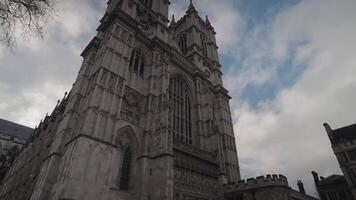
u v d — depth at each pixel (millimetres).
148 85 40156
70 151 25094
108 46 35281
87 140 25328
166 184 27875
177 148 34750
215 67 67125
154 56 43938
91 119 27219
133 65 40000
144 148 32219
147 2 55312
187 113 47594
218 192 37938
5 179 67125
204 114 49812
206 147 44844
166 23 55125
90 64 39875
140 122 35156
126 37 39500
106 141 27047
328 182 60406
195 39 65125
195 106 50062
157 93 39250
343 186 56906
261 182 34312
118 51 36312
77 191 21984
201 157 38469
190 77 53406
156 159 31156
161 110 36219
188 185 33125
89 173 23750
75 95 35000
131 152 31984
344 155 56031
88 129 26328
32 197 26875
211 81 61938
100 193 23656
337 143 58719
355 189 51312
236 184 37188
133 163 30938
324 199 59312
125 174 29625
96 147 25719
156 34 48938
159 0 57844
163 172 29141
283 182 33719
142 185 28656
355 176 52438
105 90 30609
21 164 57094
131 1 47094
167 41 50844
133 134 32906
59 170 26359
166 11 57781
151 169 30875
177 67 50438
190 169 35062
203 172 37188
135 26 42031
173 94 46438
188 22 72750
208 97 52938
